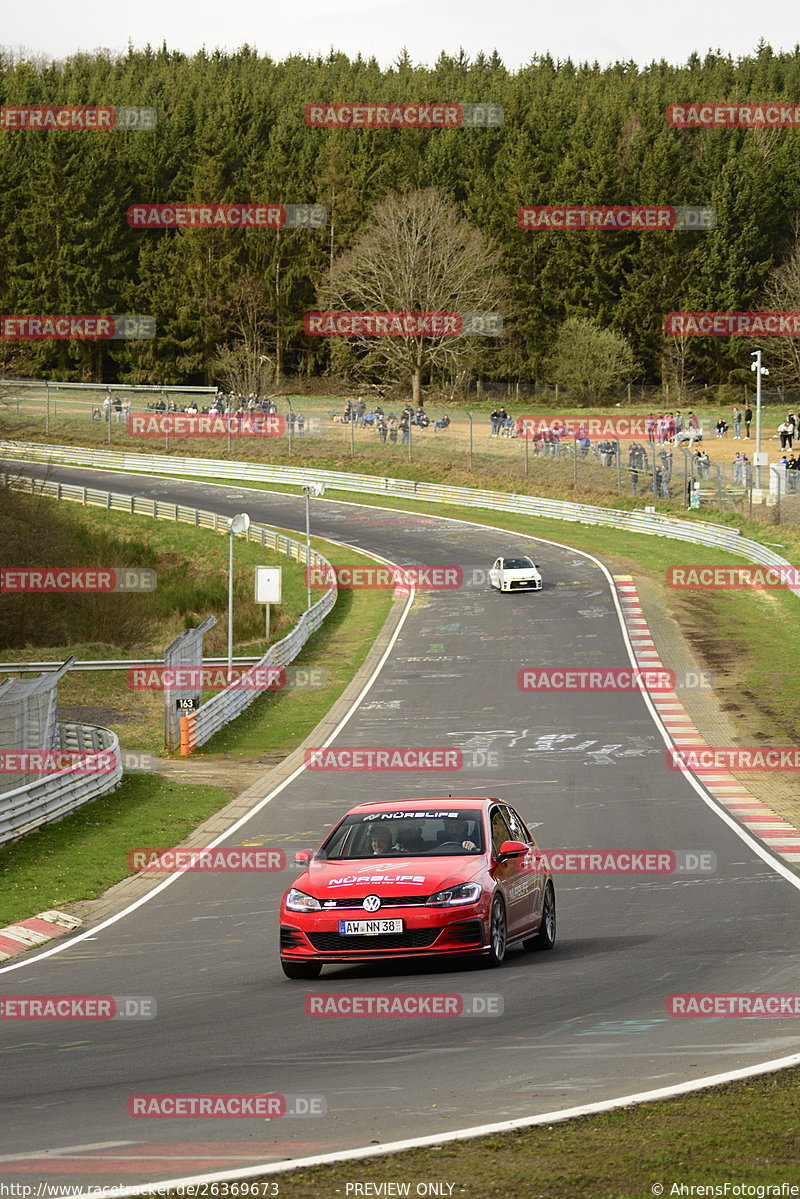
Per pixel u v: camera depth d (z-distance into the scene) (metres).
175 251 196.75
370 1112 12.03
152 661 73.12
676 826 34.94
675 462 118.88
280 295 195.12
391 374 181.88
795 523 94.19
